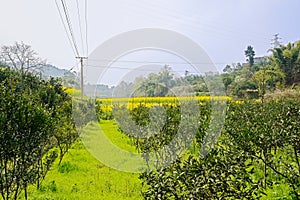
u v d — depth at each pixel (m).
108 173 10.97
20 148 6.59
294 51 42.31
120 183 9.59
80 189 9.12
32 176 7.41
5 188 6.78
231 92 23.75
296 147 6.89
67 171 11.38
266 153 7.29
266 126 7.39
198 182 4.48
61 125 11.65
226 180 4.54
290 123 6.90
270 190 7.93
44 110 7.00
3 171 6.92
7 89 6.67
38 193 8.64
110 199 8.15
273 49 43.88
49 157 9.75
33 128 6.60
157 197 4.53
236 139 7.42
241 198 4.75
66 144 12.50
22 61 31.69
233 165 4.78
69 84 18.09
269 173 8.81
